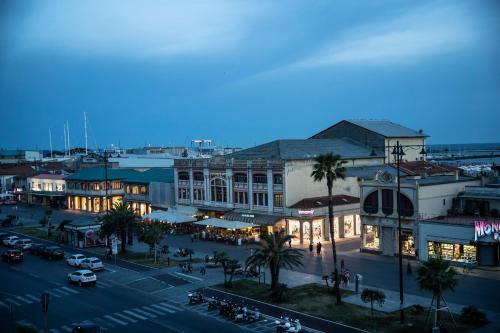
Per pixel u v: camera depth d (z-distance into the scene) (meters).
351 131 102.81
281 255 47.22
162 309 45.72
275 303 45.97
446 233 58.69
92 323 38.72
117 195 123.56
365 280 52.88
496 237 55.72
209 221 82.12
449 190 66.38
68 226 81.75
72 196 131.75
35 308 46.75
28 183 151.50
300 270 58.31
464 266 56.31
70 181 130.75
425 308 43.03
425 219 61.97
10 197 149.62
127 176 123.69
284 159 77.44
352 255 66.25
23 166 183.62
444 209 65.69
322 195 82.69
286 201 77.81
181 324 41.12
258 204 82.56
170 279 56.12
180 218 87.75
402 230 63.91
